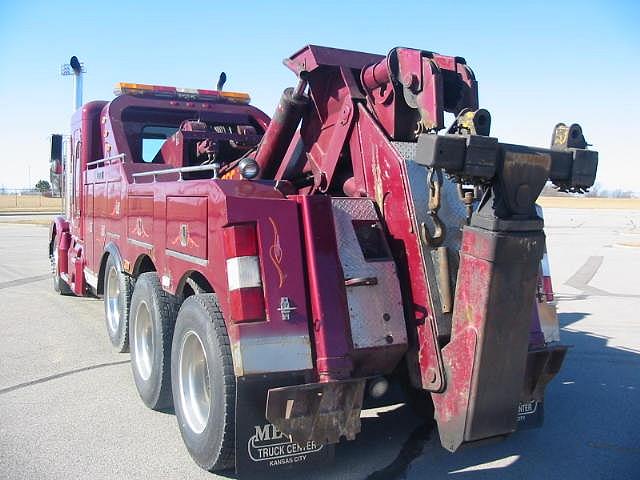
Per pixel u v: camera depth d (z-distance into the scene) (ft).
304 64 15.01
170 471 13.20
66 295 35.35
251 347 11.14
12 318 28.84
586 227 126.41
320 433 11.10
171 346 15.48
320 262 11.92
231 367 11.93
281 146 16.89
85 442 14.70
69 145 31.19
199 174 22.41
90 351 23.00
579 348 24.62
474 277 10.55
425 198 12.44
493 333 10.58
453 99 13.16
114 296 22.66
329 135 15.37
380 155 13.35
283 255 11.77
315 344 11.58
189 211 13.98
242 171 12.61
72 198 30.27
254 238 11.71
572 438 15.47
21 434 15.14
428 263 12.05
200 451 12.77
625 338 26.32
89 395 18.12
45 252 62.69
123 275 20.80
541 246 10.56
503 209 10.32
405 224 12.51
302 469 13.07
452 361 11.21
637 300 36.32
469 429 10.94
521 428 13.83
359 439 15.24
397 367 13.43
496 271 10.27
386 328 12.07
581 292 39.65
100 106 26.96
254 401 11.40
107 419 16.24
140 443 14.69
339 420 11.21
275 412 10.64
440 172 11.22
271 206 11.99
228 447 12.01
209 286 14.97
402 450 14.58
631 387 19.62
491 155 9.93
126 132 25.13
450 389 11.31
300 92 15.44
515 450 14.69
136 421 16.11
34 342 24.29
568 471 13.55
